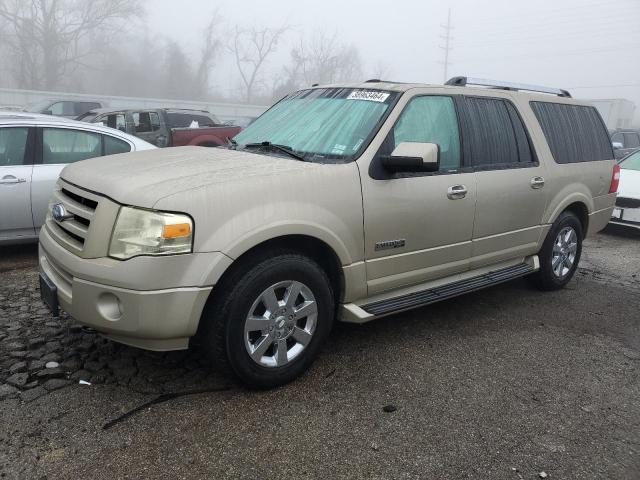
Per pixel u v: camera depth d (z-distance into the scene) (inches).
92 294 116.3
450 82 185.3
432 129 161.9
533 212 194.1
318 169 135.8
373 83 167.0
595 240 323.0
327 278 138.4
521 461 112.0
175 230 113.0
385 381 140.2
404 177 150.7
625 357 161.6
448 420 124.6
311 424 120.3
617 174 238.1
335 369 145.2
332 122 157.0
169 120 566.6
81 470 102.6
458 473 107.5
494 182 175.6
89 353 145.3
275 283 127.6
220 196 119.1
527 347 164.9
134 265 112.3
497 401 133.6
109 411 120.6
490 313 191.8
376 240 145.9
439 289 166.6
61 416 117.9
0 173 217.6
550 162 199.6
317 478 104.2
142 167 134.0
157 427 116.1
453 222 163.9
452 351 159.3
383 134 148.0
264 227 122.6
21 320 164.1
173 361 143.4
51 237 135.4
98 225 117.7
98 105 824.3
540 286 215.8
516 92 197.0
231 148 164.7
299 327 136.3
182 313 115.4
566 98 222.2
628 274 251.8
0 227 219.5
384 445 114.7
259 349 127.5
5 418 116.0
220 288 122.6
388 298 155.6
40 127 230.8
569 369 152.2
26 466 102.7
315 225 131.3
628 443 119.7
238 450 110.6
